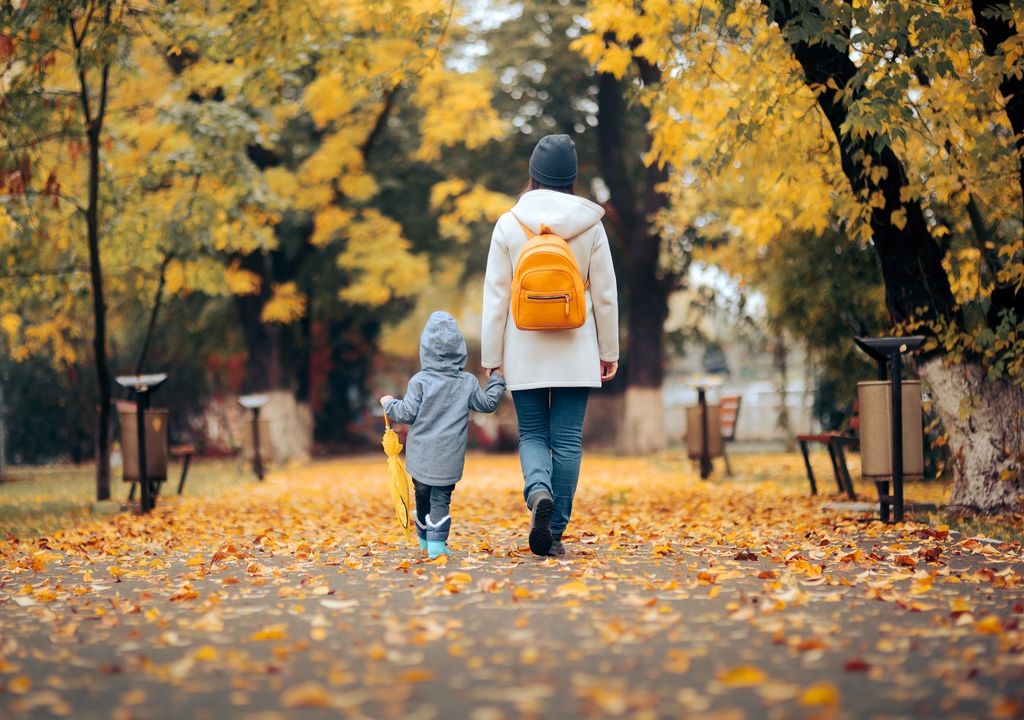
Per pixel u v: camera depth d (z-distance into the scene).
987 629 4.40
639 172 27.27
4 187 12.51
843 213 9.81
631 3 10.92
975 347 9.30
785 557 6.62
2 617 5.23
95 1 11.32
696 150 11.41
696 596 5.34
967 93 8.79
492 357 6.79
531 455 6.59
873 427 8.87
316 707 3.44
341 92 20.42
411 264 24.84
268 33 11.88
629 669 3.87
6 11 11.08
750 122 9.58
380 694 3.57
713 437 15.52
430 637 4.40
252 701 3.54
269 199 17.50
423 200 28.73
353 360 36.31
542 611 5.00
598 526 9.21
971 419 9.40
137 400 11.52
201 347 28.61
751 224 11.86
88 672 4.00
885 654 4.05
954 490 9.54
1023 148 8.70
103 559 7.55
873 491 12.62
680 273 25.17
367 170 27.41
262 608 5.24
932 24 8.16
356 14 12.51
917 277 9.71
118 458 27.75
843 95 8.62
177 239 15.53
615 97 25.89
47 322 18.58
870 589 5.36
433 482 6.73
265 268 25.67
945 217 11.84
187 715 3.38
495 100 26.41
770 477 15.84
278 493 14.88
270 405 25.19
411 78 12.17
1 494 15.98
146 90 20.94
